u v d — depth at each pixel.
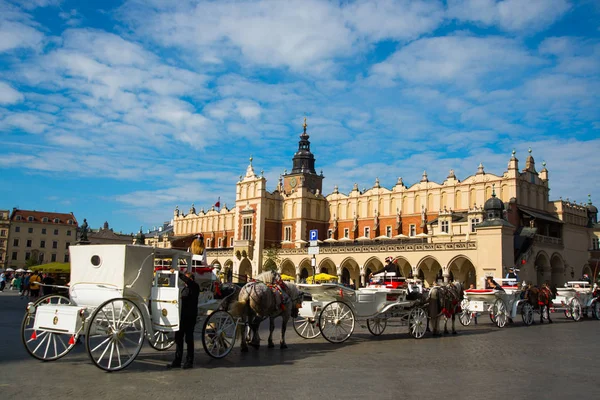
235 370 13.77
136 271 14.48
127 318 13.96
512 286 30.88
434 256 57.62
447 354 17.33
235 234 87.06
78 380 12.14
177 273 14.40
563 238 65.06
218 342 15.72
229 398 10.64
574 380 13.14
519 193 63.00
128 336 20.88
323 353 17.19
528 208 64.25
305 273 79.56
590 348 19.22
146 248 14.71
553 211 67.38
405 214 74.44
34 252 133.62
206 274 18.25
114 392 10.99
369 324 22.73
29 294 46.88
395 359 16.11
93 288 14.64
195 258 20.73
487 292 27.55
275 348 18.25
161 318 14.38
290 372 13.59
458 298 24.56
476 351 18.14
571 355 17.42
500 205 52.41
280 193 87.38
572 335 23.80
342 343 19.97
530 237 55.97
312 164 107.25
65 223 138.75
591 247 71.38
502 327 27.86
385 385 12.16
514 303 28.92
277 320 31.84
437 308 23.19
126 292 14.23
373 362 15.45
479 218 60.09
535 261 57.16
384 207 77.38
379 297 21.53
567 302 33.16
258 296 16.94
